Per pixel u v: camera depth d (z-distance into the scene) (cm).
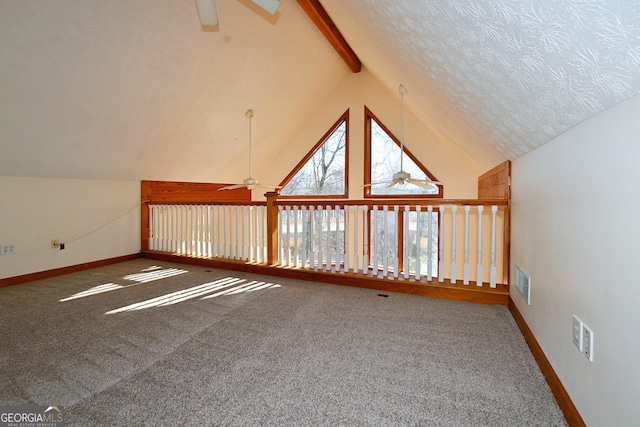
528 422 134
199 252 455
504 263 285
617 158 103
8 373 171
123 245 473
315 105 620
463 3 113
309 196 649
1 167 335
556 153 158
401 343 205
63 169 385
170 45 335
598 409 113
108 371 173
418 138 554
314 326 232
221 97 443
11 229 355
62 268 398
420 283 306
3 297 302
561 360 148
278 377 167
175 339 211
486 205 286
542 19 92
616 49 83
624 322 99
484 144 285
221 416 138
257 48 412
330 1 304
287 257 388
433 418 136
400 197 573
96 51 291
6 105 280
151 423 133
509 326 231
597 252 116
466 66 164
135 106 367
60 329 227
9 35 240
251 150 594
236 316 252
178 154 488
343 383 161
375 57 354
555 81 115
